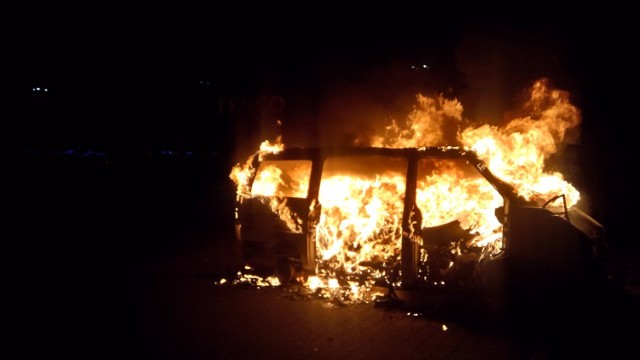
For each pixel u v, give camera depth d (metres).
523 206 5.91
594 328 5.67
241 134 31.27
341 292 6.79
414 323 5.92
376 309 6.36
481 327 5.82
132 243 10.73
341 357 5.01
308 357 5.00
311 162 7.50
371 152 6.75
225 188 24.02
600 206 12.84
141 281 7.73
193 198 20.03
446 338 5.49
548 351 4.98
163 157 36.47
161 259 9.18
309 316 6.14
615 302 5.88
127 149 29.33
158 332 5.66
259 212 7.11
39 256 9.48
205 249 10.06
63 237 11.46
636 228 11.20
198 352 5.13
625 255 9.01
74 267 8.63
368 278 6.70
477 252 6.40
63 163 32.09
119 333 5.64
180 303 6.67
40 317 6.16
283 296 6.87
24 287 7.45
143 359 4.96
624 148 17.48
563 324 5.75
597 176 16.14
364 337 5.51
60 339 5.47
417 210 6.28
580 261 5.61
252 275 7.66
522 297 5.83
